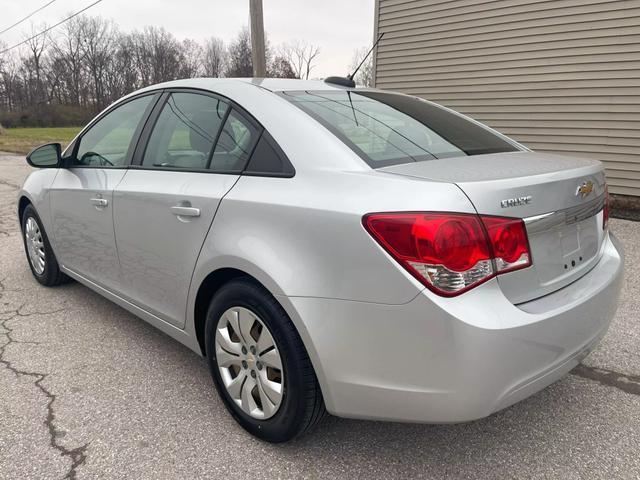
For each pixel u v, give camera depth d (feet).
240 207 7.29
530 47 24.07
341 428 7.95
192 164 8.62
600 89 22.30
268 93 8.17
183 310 8.61
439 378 5.76
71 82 194.59
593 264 7.59
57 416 8.19
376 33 30.12
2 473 6.93
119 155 10.36
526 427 7.96
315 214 6.40
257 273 6.84
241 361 7.57
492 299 5.79
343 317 6.18
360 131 7.55
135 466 7.09
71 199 11.35
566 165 7.25
